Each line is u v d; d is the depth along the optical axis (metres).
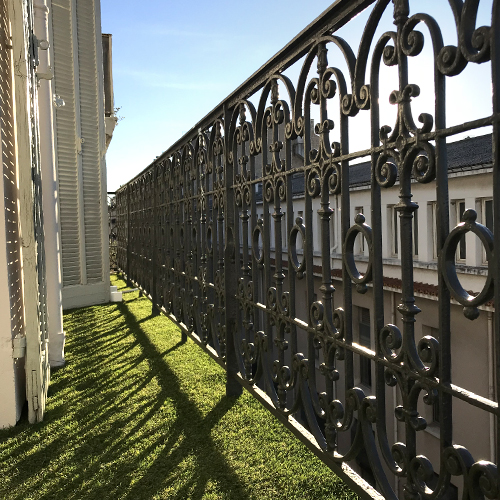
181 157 4.39
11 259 2.96
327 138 1.74
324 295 1.80
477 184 9.34
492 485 1.04
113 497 2.06
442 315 1.17
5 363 2.84
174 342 4.79
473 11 1.05
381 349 1.44
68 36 7.80
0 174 2.74
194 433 2.65
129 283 9.23
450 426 1.18
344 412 1.73
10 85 3.17
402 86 1.29
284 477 2.14
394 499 1.43
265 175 2.37
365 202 12.51
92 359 4.30
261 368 2.61
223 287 3.17
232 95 2.82
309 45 1.87
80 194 7.80
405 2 1.29
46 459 2.42
